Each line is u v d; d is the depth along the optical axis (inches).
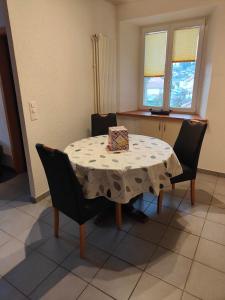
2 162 135.8
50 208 94.3
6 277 61.7
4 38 108.3
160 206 88.0
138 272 62.6
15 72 82.0
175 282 59.4
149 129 137.0
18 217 88.2
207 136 118.9
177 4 110.9
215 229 79.7
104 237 76.6
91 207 65.3
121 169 63.2
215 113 113.6
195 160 88.2
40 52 89.0
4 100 116.3
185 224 82.7
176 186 111.0
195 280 59.9
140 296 55.7
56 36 95.3
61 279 60.8
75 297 55.8
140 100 157.5
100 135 108.4
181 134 98.1
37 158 95.6
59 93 102.0
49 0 89.1
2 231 80.1
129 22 132.6
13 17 76.7
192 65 132.0
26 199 101.4
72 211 64.7
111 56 129.0
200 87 133.5
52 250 71.2
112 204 74.9
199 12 114.1
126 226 82.1
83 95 117.8
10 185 115.1
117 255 68.7
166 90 143.8
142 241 74.5
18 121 123.7
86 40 112.7
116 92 141.7
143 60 148.0
